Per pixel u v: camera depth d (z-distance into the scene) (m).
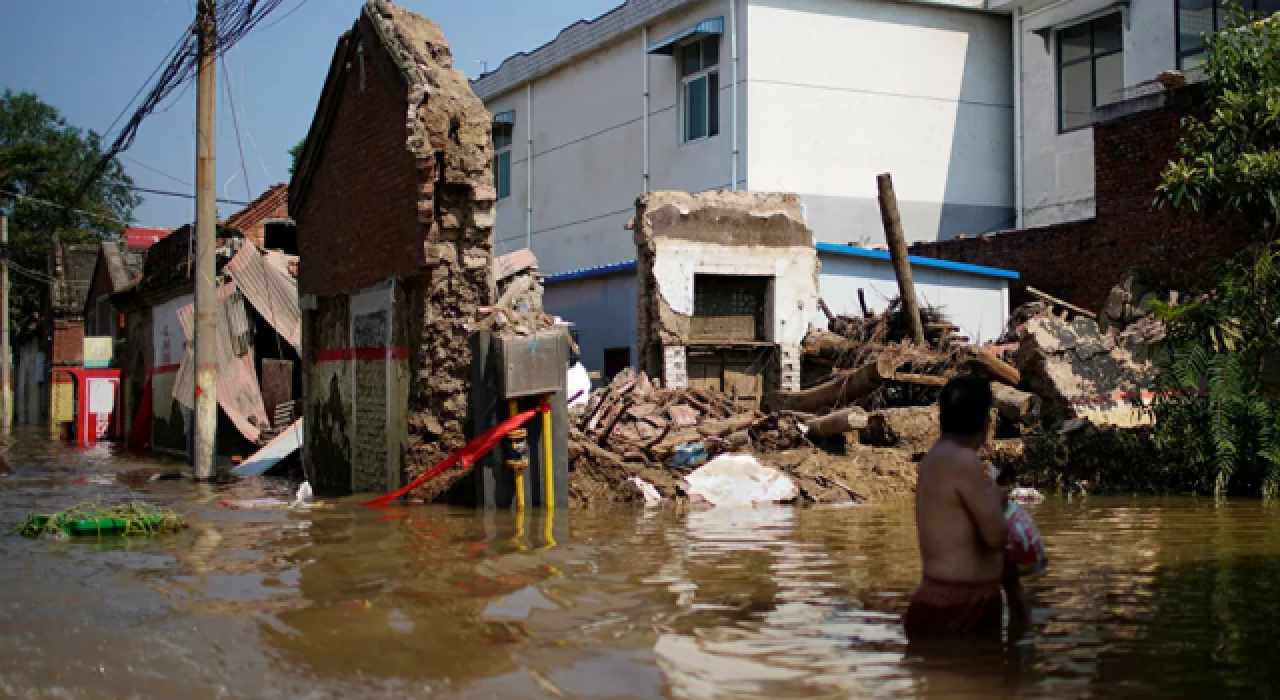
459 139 12.53
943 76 25.67
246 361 20.77
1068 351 15.11
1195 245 18.11
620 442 13.27
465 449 11.56
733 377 18.23
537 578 7.29
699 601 6.51
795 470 13.16
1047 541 8.91
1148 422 14.26
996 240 22.34
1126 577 7.17
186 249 23.38
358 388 14.59
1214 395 12.70
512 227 31.86
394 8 13.52
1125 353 15.30
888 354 15.60
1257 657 5.13
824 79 24.41
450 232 12.63
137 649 5.53
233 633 5.82
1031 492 12.59
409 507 11.94
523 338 11.34
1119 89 23.89
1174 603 6.33
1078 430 14.13
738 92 23.89
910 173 25.31
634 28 26.58
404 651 5.42
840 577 7.29
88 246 41.03
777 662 5.15
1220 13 21.86
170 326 25.33
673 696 4.66
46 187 49.56
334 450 15.45
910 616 5.68
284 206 31.03
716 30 24.03
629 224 18.11
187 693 4.81
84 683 4.97
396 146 13.17
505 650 5.42
